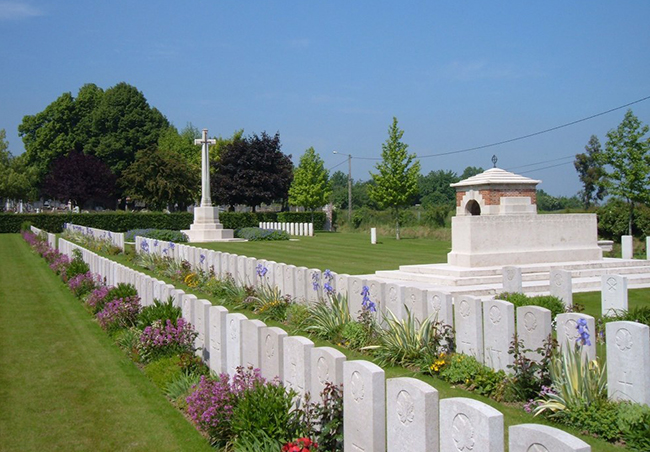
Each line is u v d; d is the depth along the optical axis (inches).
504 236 724.7
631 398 271.3
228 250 1222.9
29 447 266.2
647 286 671.1
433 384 338.0
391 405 205.2
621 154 1029.2
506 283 522.3
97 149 2869.1
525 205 881.5
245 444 242.2
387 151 1513.3
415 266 741.9
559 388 283.0
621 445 250.1
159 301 439.8
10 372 379.9
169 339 384.2
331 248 1264.8
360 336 415.2
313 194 2124.8
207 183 1541.6
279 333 280.8
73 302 634.8
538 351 304.5
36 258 1110.4
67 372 379.6
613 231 1159.0
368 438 211.3
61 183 2568.9
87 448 264.8
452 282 652.1
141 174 2324.1
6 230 1889.8
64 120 2982.3
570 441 153.4
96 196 2667.3
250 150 2201.0
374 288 450.6
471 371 330.0
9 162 2522.1
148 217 1977.1
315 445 229.1
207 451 260.8
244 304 570.3
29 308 602.2
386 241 1487.5
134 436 277.7
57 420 298.4
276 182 2218.3
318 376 249.6
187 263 800.9
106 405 319.3
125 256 1069.1
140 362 397.4
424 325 380.8
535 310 328.5
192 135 2844.5
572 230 768.9
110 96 2950.3
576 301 569.0
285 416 244.7
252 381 271.7
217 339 349.4
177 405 316.2
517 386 304.8
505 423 276.5
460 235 725.9
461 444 179.5
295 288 551.2
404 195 1513.3
